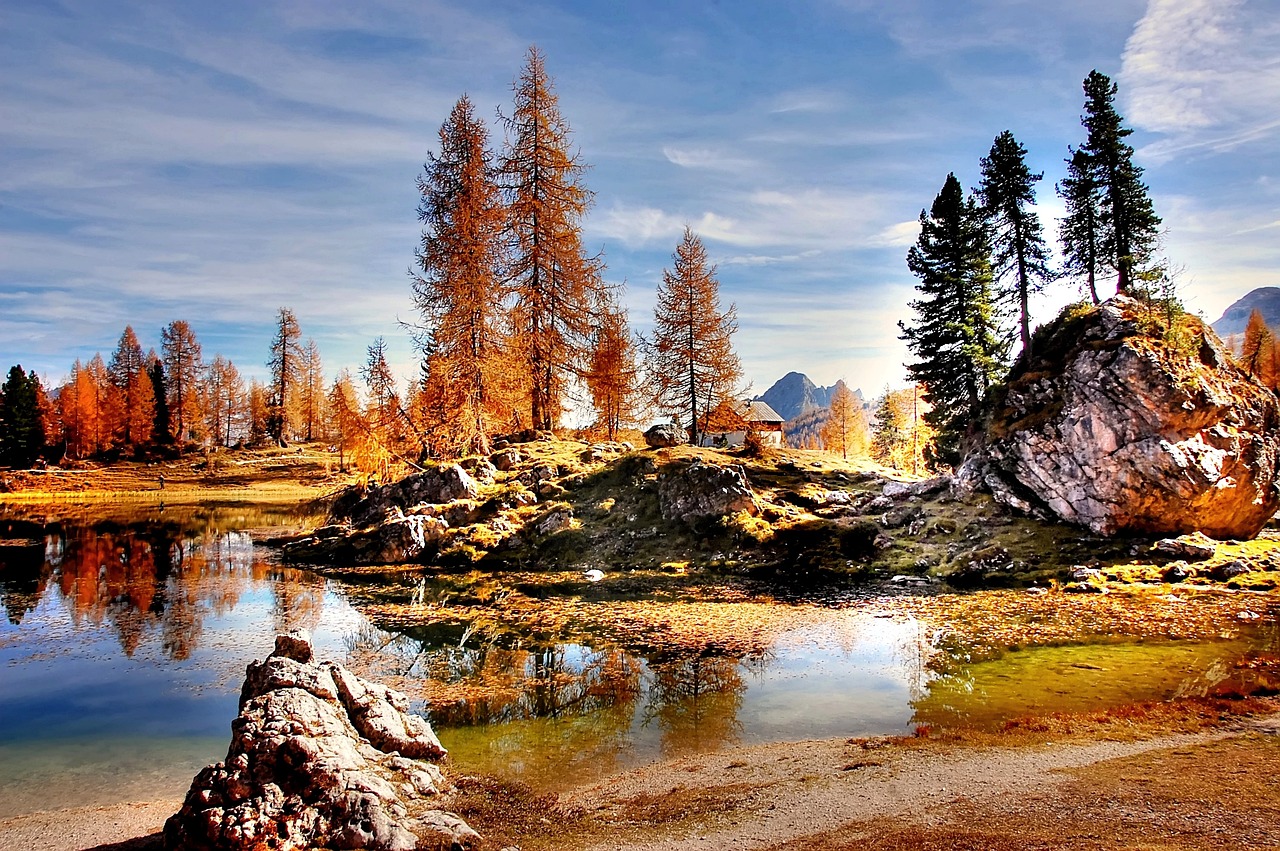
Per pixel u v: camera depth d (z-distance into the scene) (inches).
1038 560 1257.4
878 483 1833.2
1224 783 462.6
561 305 2175.2
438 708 683.4
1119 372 1347.2
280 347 4660.4
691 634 944.3
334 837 435.5
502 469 1943.9
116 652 880.9
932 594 1145.4
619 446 2154.3
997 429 1600.6
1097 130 1774.1
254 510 2829.7
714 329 2222.0
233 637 947.3
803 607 1086.4
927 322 1958.7
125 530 2144.4
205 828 424.5
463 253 1895.9
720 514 1530.5
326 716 537.6
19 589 1263.5
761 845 422.3
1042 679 717.9
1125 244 1755.7
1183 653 781.9
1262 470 1282.0
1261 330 3725.4
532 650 877.8
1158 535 1283.2
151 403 4355.3
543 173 2128.4
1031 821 428.5
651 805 485.4
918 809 456.4
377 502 1825.8
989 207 1788.9
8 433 4010.8
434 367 2047.2
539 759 570.3
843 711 657.0
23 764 573.0
